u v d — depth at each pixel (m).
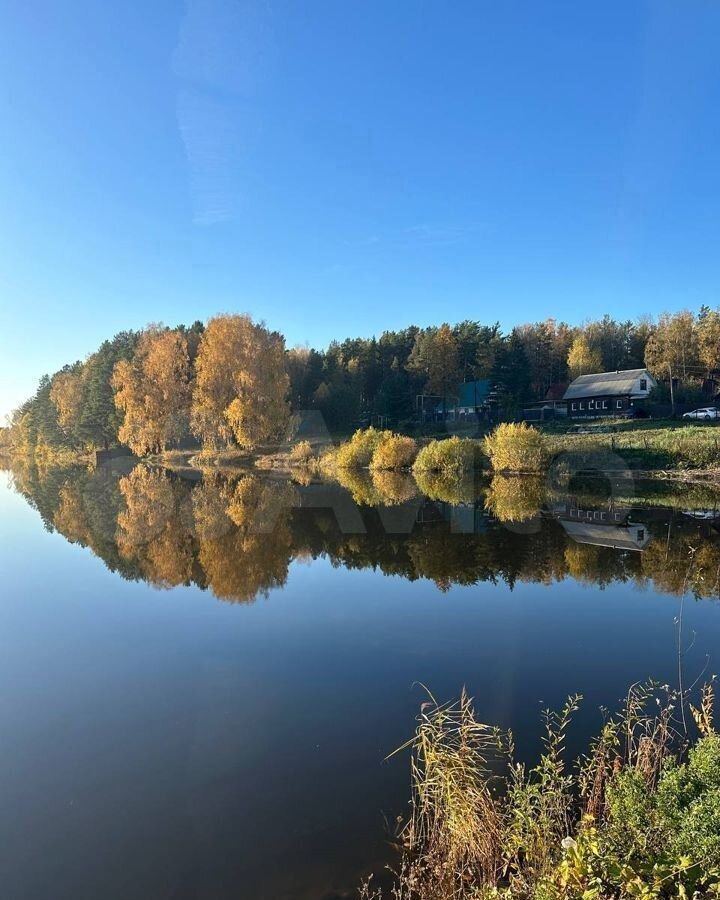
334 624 8.77
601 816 3.89
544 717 5.77
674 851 2.71
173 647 8.00
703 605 9.30
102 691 6.66
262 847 4.07
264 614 9.28
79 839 4.20
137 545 14.93
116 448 53.69
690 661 7.15
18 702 6.40
